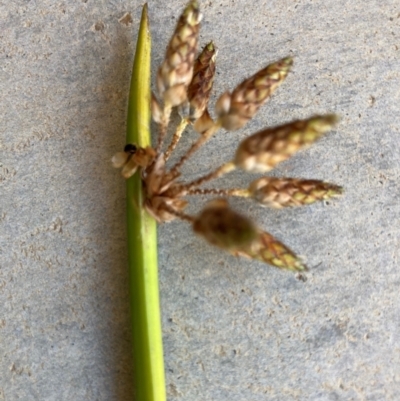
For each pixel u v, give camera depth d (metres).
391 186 0.08
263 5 0.08
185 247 0.08
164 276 0.07
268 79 0.06
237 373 0.07
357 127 0.08
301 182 0.07
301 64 0.08
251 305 0.07
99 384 0.07
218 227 0.05
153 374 0.07
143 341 0.07
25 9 0.08
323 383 0.07
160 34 0.08
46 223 0.08
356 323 0.07
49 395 0.07
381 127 0.08
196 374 0.07
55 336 0.07
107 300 0.08
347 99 0.08
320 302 0.07
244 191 0.06
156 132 0.08
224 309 0.07
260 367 0.07
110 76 0.08
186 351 0.07
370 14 0.08
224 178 0.08
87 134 0.08
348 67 0.08
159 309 0.07
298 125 0.06
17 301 0.08
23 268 0.08
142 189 0.07
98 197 0.08
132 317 0.07
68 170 0.08
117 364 0.07
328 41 0.08
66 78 0.08
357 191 0.08
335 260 0.08
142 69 0.07
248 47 0.08
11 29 0.08
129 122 0.07
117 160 0.07
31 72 0.08
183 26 0.06
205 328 0.07
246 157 0.06
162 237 0.08
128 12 0.08
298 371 0.07
